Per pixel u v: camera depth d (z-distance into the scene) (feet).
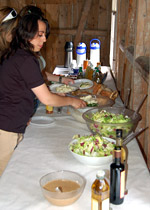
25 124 6.23
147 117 5.99
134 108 7.40
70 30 18.02
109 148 4.84
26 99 5.96
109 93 7.66
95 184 3.51
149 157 5.84
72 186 4.05
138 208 3.82
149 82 5.64
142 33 7.09
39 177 4.53
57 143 5.70
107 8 17.44
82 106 6.43
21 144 5.65
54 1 17.65
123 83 10.37
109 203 3.76
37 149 5.44
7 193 4.13
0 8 5.92
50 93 5.95
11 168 4.78
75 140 5.21
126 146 5.62
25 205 3.89
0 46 5.92
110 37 17.62
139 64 6.61
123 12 11.24
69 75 10.77
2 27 5.82
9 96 5.84
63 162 4.97
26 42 5.61
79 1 17.60
